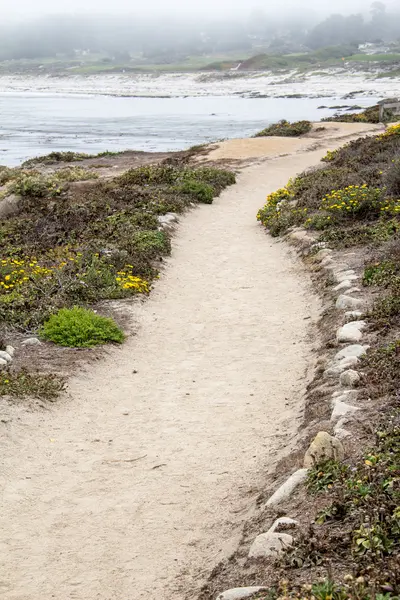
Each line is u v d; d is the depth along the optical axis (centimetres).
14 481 755
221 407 938
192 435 862
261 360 1095
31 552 641
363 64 18338
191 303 1412
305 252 1673
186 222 2206
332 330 1120
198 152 3859
